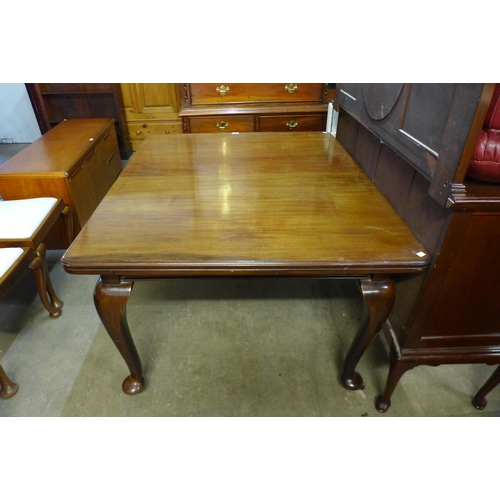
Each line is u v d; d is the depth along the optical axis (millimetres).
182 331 1573
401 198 1149
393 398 1300
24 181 1747
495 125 824
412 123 997
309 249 932
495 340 1083
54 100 3104
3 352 1474
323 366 1421
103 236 989
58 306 1675
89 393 1321
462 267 927
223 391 1330
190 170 1421
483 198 803
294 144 1688
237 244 954
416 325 1048
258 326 1598
